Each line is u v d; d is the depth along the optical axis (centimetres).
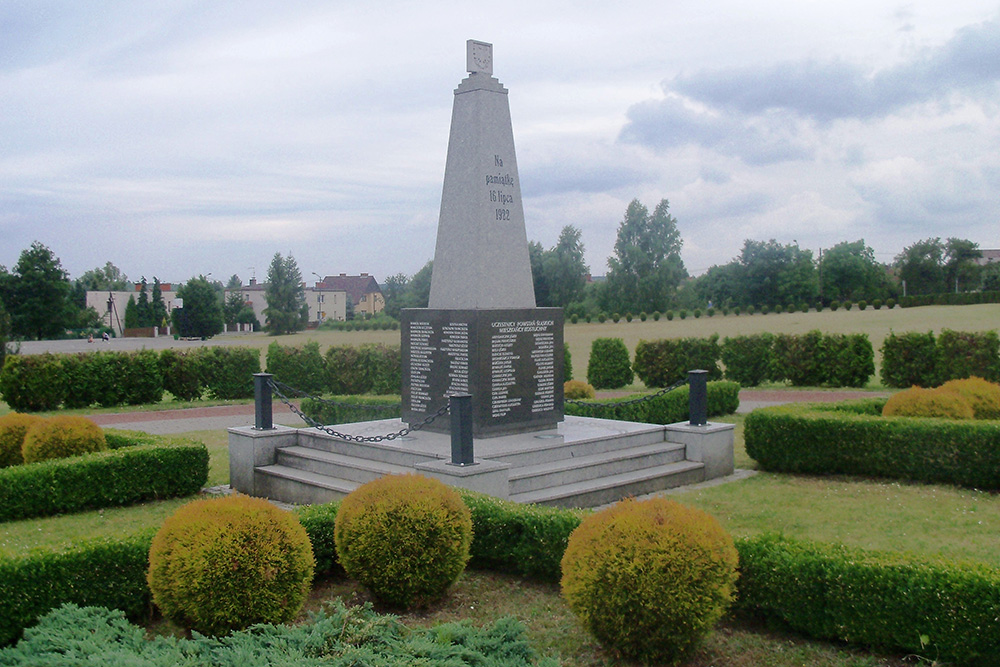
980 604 531
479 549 777
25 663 492
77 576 641
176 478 1155
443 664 501
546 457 1077
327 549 759
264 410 1231
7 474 1018
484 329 1131
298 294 6544
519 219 1223
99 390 2352
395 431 1215
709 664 568
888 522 927
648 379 2689
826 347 2522
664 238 7250
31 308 6156
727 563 571
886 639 565
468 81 1178
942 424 1120
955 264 7650
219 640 572
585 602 575
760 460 1259
